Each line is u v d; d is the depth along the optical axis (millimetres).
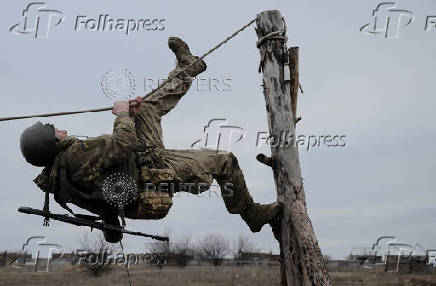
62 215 6340
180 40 7305
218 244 39844
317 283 6859
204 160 6641
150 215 6332
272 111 7324
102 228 6371
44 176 6332
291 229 7059
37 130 6184
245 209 6969
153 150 6438
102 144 6105
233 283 28328
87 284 28234
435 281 25750
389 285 25406
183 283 27844
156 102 6961
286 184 7145
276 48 7414
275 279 29734
